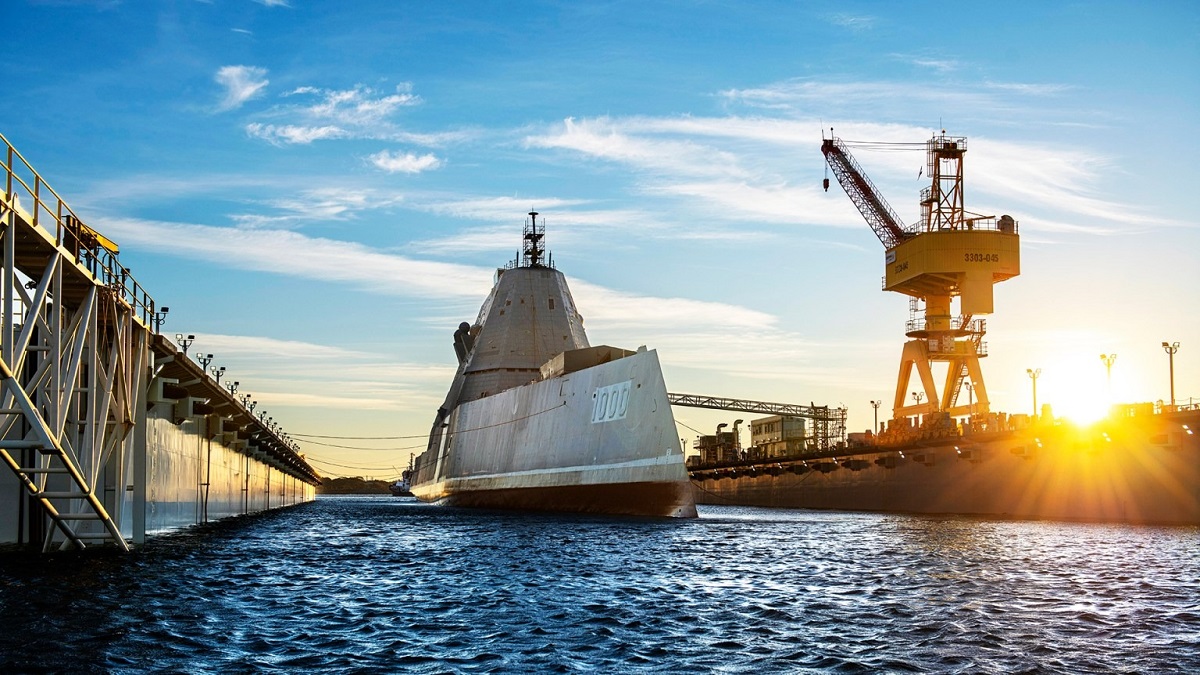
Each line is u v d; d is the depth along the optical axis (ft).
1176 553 166.20
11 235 96.84
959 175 393.29
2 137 96.63
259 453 344.90
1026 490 286.25
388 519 282.36
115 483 143.74
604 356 281.95
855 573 136.56
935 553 166.50
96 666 74.49
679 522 227.20
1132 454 251.39
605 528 216.13
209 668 74.95
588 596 112.57
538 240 394.52
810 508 416.05
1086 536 205.26
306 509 416.26
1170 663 80.23
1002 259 371.56
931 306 393.91
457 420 397.39
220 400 228.84
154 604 102.01
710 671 76.48
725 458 557.74
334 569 139.85
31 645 80.79
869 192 409.28
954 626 94.99
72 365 112.68
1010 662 80.28
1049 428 273.75
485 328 386.52
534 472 298.15
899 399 408.05
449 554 160.97
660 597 112.27
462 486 378.73
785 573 136.05
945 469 323.57
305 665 76.59
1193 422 233.35
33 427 100.58
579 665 77.87
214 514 245.24
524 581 125.59
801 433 549.13
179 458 196.85
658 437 233.76
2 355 96.37
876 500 365.40
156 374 165.48
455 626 93.09
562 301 382.01
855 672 76.54
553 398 292.81
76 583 114.01
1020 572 138.51
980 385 388.78
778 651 83.51
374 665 76.89
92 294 119.65
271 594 112.98
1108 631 93.09
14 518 141.28
